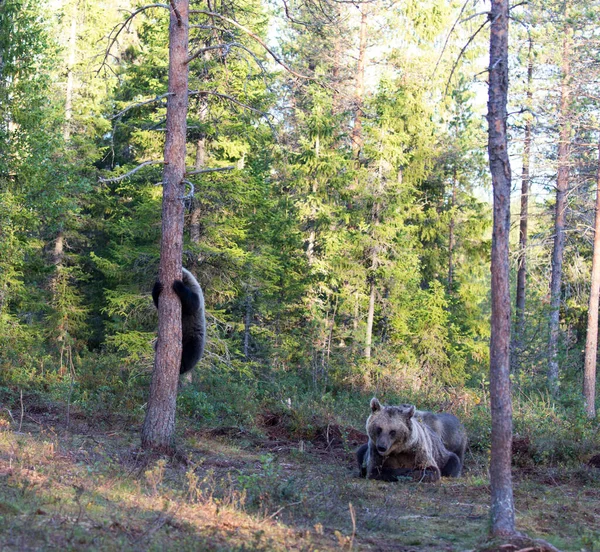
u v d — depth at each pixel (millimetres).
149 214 21219
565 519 9469
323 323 26094
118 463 10398
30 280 27094
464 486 11633
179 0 11633
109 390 17562
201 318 12297
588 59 26750
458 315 34500
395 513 9312
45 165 19594
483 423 16906
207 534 7043
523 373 26219
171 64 11648
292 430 16203
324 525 8367
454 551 7566
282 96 25281
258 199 21672
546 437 15008
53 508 7117
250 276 22406
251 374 21812
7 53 19953
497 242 7879
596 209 26859
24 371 18219
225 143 21172
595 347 26719
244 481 9516
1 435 11180
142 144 21578
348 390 25203
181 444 13648
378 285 27812
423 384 26562
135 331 21203
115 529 6699
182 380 19703
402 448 11812
